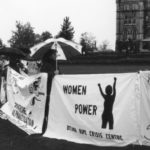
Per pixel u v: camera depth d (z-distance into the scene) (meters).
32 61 15.97
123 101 7.58
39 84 9.67
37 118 9.80
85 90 8.33
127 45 57.47
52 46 13.80
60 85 9.02
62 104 8.95
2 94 13.97
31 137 9.22
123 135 7.58
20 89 10.55
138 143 7.42
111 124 7.77
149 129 7.33
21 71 14.03
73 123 8.64
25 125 10.20
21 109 10.51
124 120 7.55
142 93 7.36
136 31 96.62
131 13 97.62
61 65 39.00
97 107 8.05
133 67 33.78
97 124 8.04
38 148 8.30
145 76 7.33
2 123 11.01
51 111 9.31
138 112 7.37
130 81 7.50
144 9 96.94
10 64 13.88
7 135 9.61
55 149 8.12
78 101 8.48
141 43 71.62
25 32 65.44
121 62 36.22
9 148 8.42
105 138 7.90
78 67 36.44
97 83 8.08
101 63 37.25
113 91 7.75
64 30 87.88
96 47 81.62
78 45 13.92
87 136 8.30
